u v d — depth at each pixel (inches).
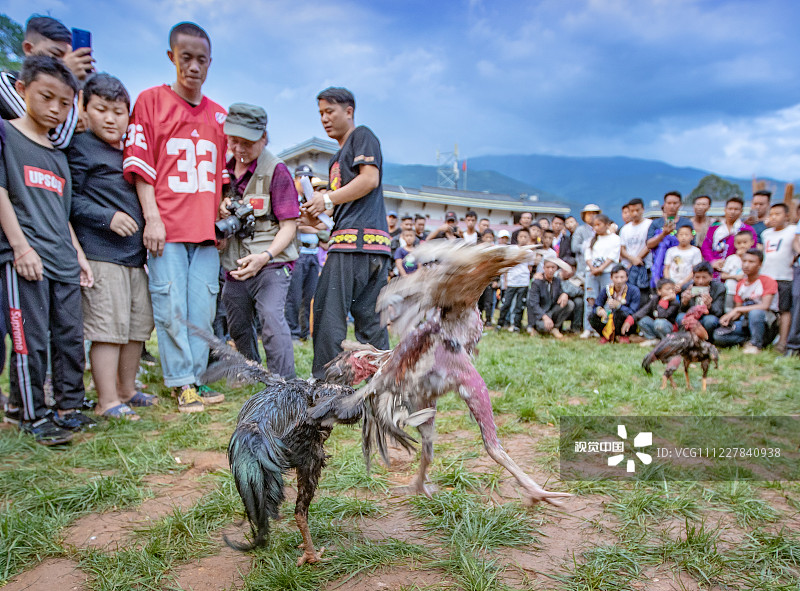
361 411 124.3
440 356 121.5
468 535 133.3
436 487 159.5
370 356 140.5
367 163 211.0
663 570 120.6
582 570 118.9
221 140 240.8
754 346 381.1
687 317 264.7
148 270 231.5
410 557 126.9
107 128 212.5
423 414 117.7
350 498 152.1
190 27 219.1
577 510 148.3
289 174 243.9
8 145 182.4
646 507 146.2
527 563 123.5
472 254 111.6
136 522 142.6
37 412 192.7
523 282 501.4
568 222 516.7
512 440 201.6
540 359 345.4
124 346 236.5
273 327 243.0
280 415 115.8
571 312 483.5
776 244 377.7
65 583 118.3
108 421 213.8
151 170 221.6
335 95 219.0
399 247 503.5
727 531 136.2
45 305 191.3
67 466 175.0
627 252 448.1
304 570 120.0
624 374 292.5
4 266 184.9
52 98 185.2
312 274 413.4
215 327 322.0
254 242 242.2
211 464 176.9
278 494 108.8
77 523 142.6
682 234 408.2
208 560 126.6
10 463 175.5
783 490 158.4
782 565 120.8
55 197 192.9
